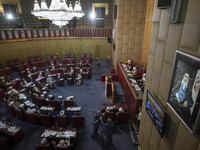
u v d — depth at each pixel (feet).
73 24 63.87
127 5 41.34
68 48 65.98
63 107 31.71
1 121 24.56
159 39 14.19
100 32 64.13
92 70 53.78
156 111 14.08
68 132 22.06
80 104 32.86
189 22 9.52
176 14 10.59
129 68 41.09
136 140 22.90
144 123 18.89
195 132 8.71
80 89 39.86
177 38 11.03
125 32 44.14
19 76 46.57
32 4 65.05
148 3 39.55
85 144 22.61
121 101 33.60
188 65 9.34
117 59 47.29
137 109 24.58
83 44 66.59
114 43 52.85
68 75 43.65
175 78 10.94
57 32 60.80
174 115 11.51
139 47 45.93
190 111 9.16
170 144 12.23
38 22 61.46
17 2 62.18
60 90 39.32
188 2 9.60
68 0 68.54
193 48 9.14
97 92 38.11
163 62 13.43
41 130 23.63
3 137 22.45
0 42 48.14
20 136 23.15
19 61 51.60
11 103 27.89
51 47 62.80
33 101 32.89
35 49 58.59
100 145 22.45
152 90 16.03
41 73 41.83
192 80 8.94
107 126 20.83
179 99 10.48
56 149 19.66
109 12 70.08
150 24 39.06
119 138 23.59
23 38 53.47
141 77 37.76
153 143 15.92
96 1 69.21
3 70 44.83
